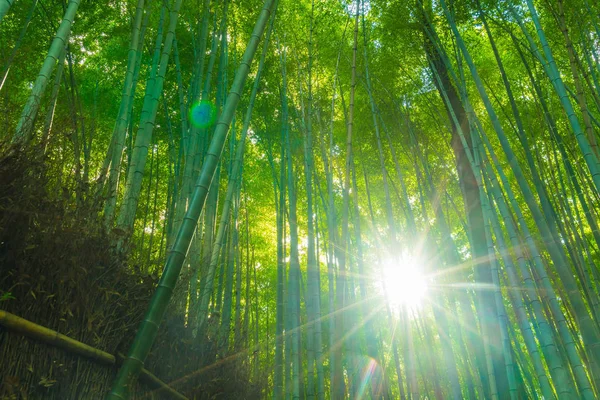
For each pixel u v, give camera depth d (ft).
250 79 21.81
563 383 9.30
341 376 11.73
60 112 15.58
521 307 11.25
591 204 16.39
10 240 6.38
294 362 15.34
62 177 7.92
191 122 14.65
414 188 25.20
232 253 17.65
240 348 12.71
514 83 21.80
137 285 8.82
